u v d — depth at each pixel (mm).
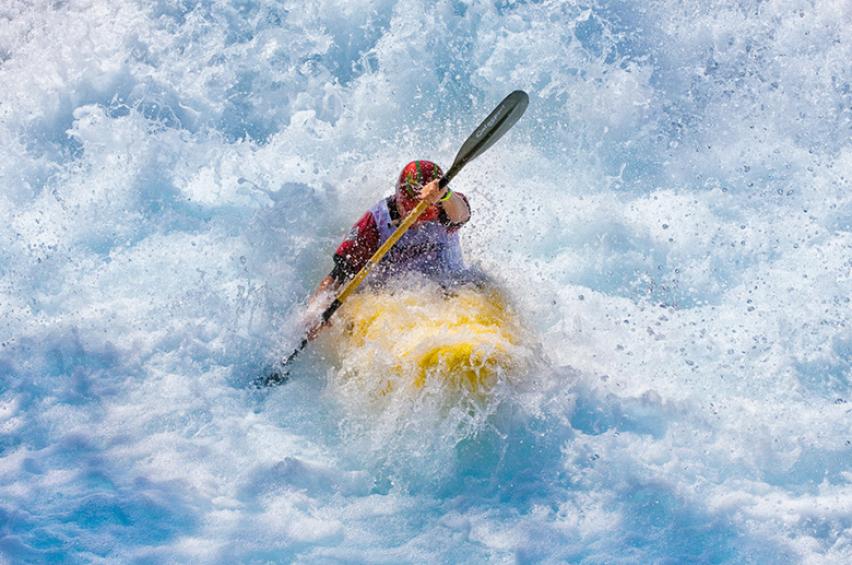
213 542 15297
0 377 19297
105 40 29922
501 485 16875
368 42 30031
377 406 18062
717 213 26297
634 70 29328
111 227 25781
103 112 28484
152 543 15211
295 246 22406
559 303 22297
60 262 24141
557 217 25891
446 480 17062
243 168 28125
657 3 29938
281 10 30281
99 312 21766
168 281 23266
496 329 19016
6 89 29078
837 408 18844
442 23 29578
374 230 20516
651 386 19406
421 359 17672
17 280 23250
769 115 29188
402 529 15898
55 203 26578
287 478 16781
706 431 18047
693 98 29531
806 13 29859
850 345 20859
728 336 21375
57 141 28719
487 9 29484
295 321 20625
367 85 29625
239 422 18531
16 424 18016
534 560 15102
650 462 17266
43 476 16625
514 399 17656
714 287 23516
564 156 28406
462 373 17344
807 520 15688
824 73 29609
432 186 19641
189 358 20172
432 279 20547
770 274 23766
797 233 25219
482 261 22875
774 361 20391
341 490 16750
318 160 28547
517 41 29469
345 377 18766
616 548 15305
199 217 26266
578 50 29469
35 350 20109
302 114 29141
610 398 18578
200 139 28875
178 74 29828
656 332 21500
